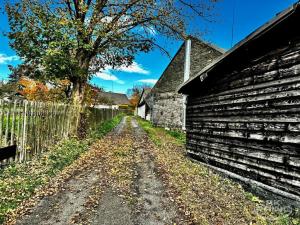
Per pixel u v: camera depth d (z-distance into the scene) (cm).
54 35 1260
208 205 601
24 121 809
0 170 683
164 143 1662
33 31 1283
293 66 572
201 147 1048
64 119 1276
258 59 691
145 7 1488
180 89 1163
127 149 1316
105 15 1418
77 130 1481
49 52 1187
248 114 725
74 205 565
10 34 1312
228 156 828
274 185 613
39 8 1275
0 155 496
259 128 673
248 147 721
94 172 838
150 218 522
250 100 719
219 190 716
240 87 771
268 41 651
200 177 845
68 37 1245
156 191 686
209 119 981
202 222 507
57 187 664
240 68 777
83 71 1409
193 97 1177
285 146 582
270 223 520
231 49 714
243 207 598
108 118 3859
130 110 9462
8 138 798
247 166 722
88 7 1383
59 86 1842
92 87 2245
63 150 1016
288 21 554
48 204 561
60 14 1309
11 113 744
